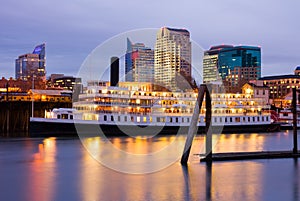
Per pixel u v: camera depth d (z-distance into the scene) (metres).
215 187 35.22
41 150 63.59
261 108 119.00
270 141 84.31
